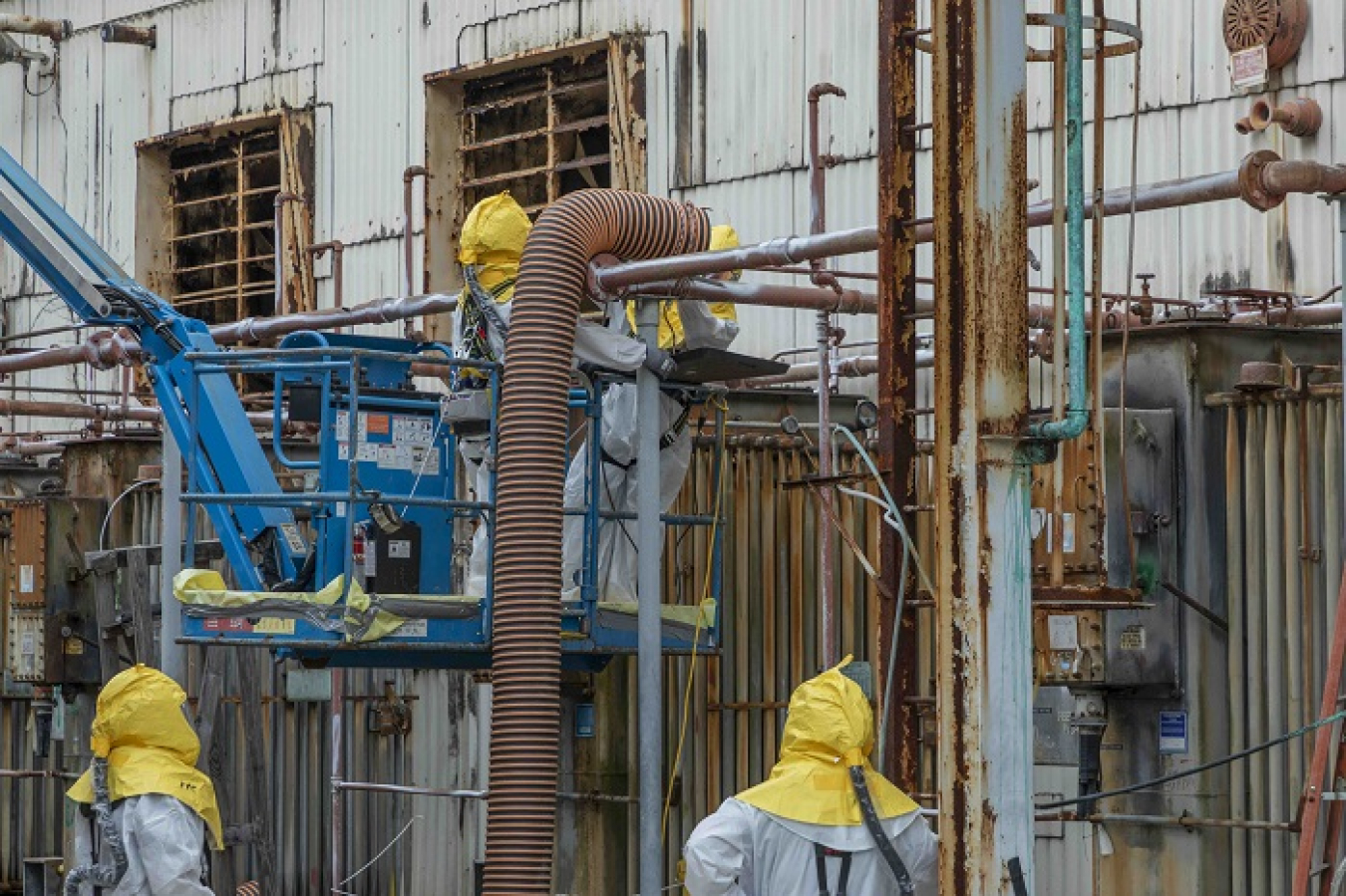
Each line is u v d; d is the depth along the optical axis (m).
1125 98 28.03
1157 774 20.55
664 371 20.58
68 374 44.69
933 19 14.78
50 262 24.42
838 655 23.80
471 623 20.61
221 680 27.27
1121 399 19.38
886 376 17.80
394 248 38.72
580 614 21.11
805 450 24.11
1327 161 26.05
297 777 29.50
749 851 16.53
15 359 33.72
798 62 32.16
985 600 14.43
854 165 31.22
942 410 14.65
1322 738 16.66
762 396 26.31
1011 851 14.36
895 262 17.77
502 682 19.33
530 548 19.42
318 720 29.75
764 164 32.56
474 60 37.38
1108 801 20.84
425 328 37.56
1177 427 20.80
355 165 39.50
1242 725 20.31
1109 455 20.41
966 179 14.54
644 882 20.08
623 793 24.09
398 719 30.02
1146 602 20.36
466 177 38.31
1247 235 26.64
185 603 20.50
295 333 22.34
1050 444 14.66
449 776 31.86
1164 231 27.52
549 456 19.52
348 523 19.94
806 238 18.45
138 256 43.88
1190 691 20.36
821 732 16.67
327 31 40.12
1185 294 27.22
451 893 31.80
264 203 43.00
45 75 46.00
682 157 33.78
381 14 39.12
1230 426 20.61
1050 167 28.67
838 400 27.19
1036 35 28.97
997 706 14.40
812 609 23.95
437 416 22.08
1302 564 19.92
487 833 19.31
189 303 43.94
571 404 21.23
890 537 18.27
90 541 29.75
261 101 41.38
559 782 24.41
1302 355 21.44
